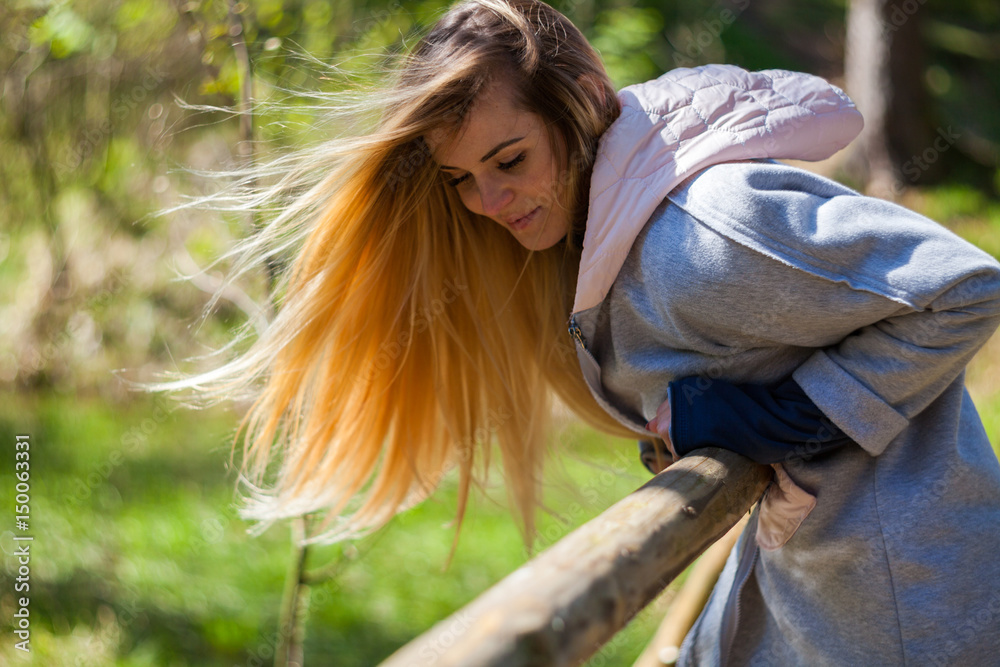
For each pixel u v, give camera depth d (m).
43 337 5.53
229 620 3.28
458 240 1.72
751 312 1.27
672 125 1.34
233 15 2.12
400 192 1.65
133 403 5.33
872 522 1.33
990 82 10.81
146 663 2.97
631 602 0.84
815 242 1.21
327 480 1.90
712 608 1.61
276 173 1.76
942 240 1.20
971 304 1.19
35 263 5.63
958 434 1.38
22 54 4.03
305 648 3.20
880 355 1.25
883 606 1.34
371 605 3.52
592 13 4.79
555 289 1.76
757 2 11.80
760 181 1.27
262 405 1.90
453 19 1.45
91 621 3.17
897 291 1.19
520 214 1.49
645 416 1.59
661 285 1.32
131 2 3.03
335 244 1.71
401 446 1.87
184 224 4.19
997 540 1.34
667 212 1.32
